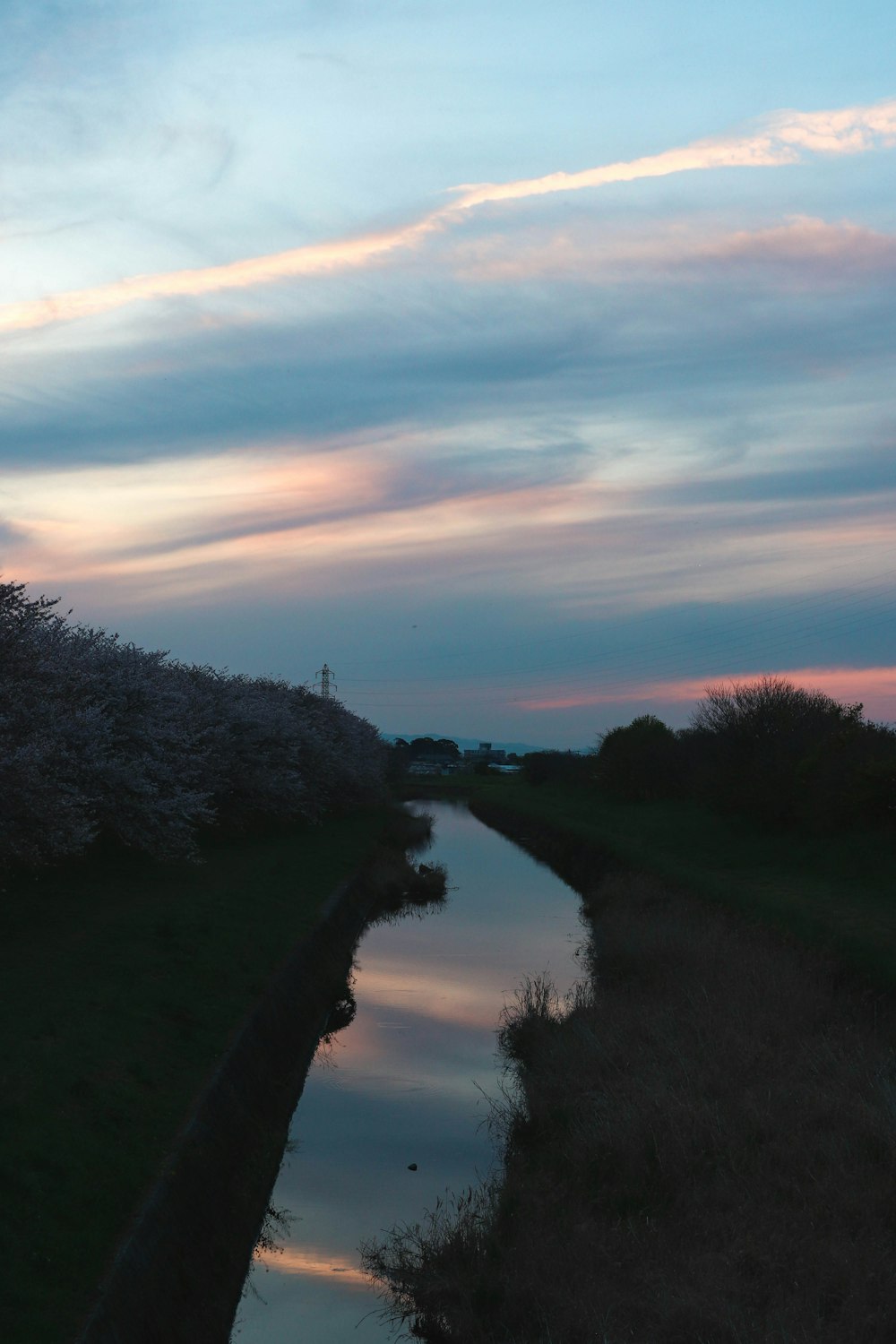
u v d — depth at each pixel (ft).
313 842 121.70
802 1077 35.94
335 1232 33.86
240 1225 32.19
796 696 129.90
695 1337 22.77
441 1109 45.19
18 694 54.54
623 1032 43.65
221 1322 27.50
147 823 68.59
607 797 214.07
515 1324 25.72
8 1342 20.01
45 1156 26.73
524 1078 45.16
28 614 55.11
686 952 55.77
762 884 82.53
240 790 110.32
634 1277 25.67
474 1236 29.71
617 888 88.07
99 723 66.64
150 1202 27.22
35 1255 22.89
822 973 48.19
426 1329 28.25
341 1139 41.70
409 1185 37.27
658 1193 29.81
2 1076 30.96
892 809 91.20
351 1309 29.45
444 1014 60.59
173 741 78.59
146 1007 42.01
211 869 86.28
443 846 168.35
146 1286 24.45
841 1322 22.91
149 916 59.36
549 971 71.46
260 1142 38.19
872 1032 40.19
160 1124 32.19
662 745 186.91
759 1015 42.37
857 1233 26.14
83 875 72.95
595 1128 34.17
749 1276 25.25
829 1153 29.76
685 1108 33.01
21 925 53.88
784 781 109.70
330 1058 52.19
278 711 127.44
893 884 77.97
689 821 137.90
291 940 63.87
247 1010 46.91
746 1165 30.17
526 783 335.06
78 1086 31.63
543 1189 31.60
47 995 40.42
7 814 49.11
